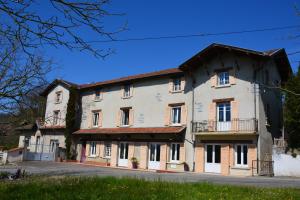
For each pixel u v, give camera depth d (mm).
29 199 7117
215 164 24797
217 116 25641
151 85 30781
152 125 29750
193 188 9227
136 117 31312
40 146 40375
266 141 23922
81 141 35812
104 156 33062
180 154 26984
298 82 23281
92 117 35844
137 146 30188
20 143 43500
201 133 25484
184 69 27641
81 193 7660
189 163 26281
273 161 23078
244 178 18953
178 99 28312
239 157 23766
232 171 23688
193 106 27078
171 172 24609
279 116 26859
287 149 23250
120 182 9523
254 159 22875
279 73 28469
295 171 22016
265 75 25188
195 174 22188
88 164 32812
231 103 24812
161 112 29344
